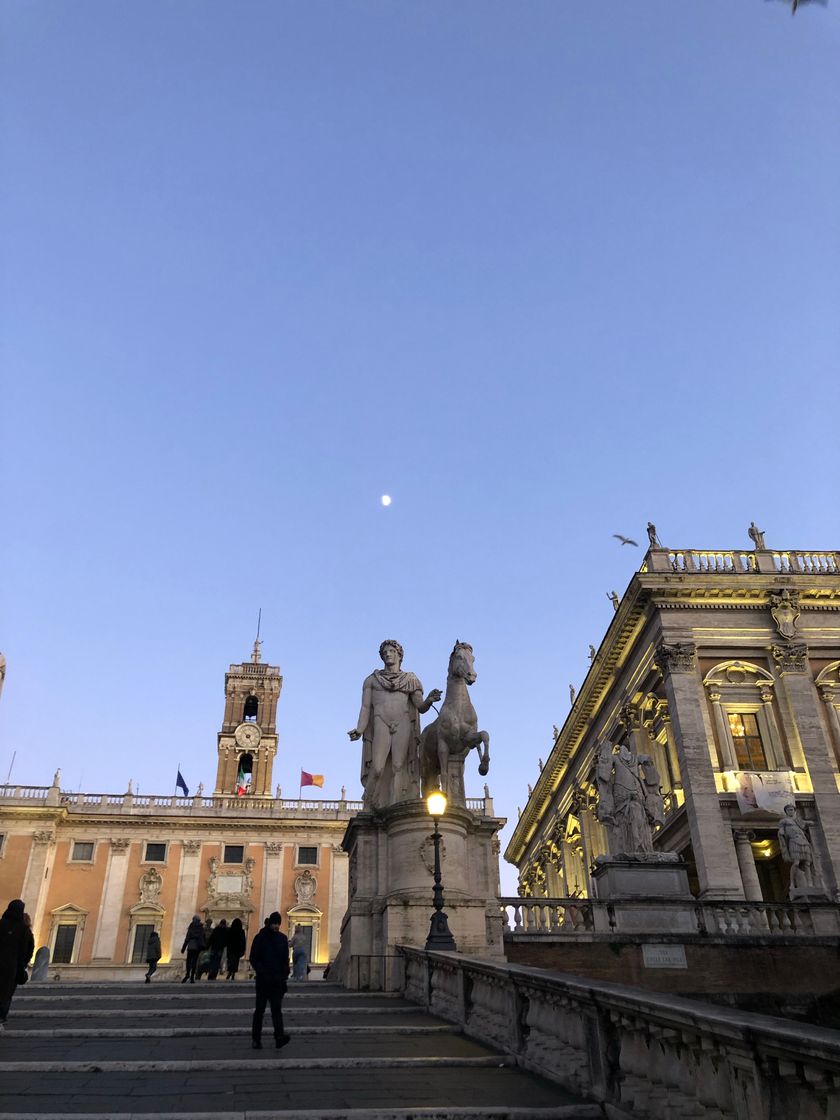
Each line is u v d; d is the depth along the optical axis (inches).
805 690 1337.4
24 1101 253.9
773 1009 743.1
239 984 635.5
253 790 2864.2
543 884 2444.6
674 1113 229.3
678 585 1401.3
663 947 743.1
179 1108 249.6
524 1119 254.5
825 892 869.2
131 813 2351.1
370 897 690.8
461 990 433.1
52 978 2103.8
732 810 1253.1
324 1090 283.6
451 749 733.3
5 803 2303.2
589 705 1803.6
